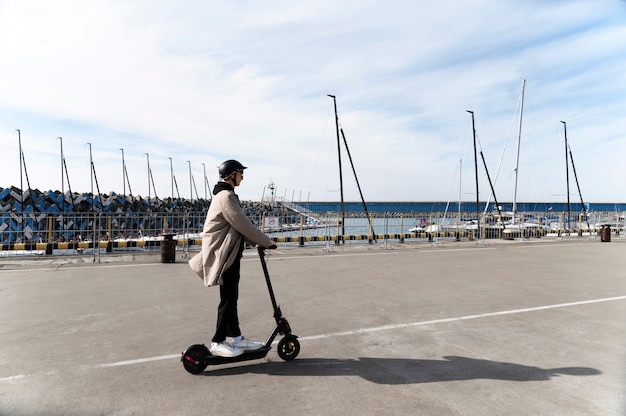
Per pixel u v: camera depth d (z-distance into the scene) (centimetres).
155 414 274
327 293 705
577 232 2402
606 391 313
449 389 317
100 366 363
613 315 557
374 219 1744
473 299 659
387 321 523
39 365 365
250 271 962
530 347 420
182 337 450
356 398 300
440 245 1745
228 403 291
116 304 612
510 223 2188
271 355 395
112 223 1298
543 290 738
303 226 1620
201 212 1441
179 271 939
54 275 880
